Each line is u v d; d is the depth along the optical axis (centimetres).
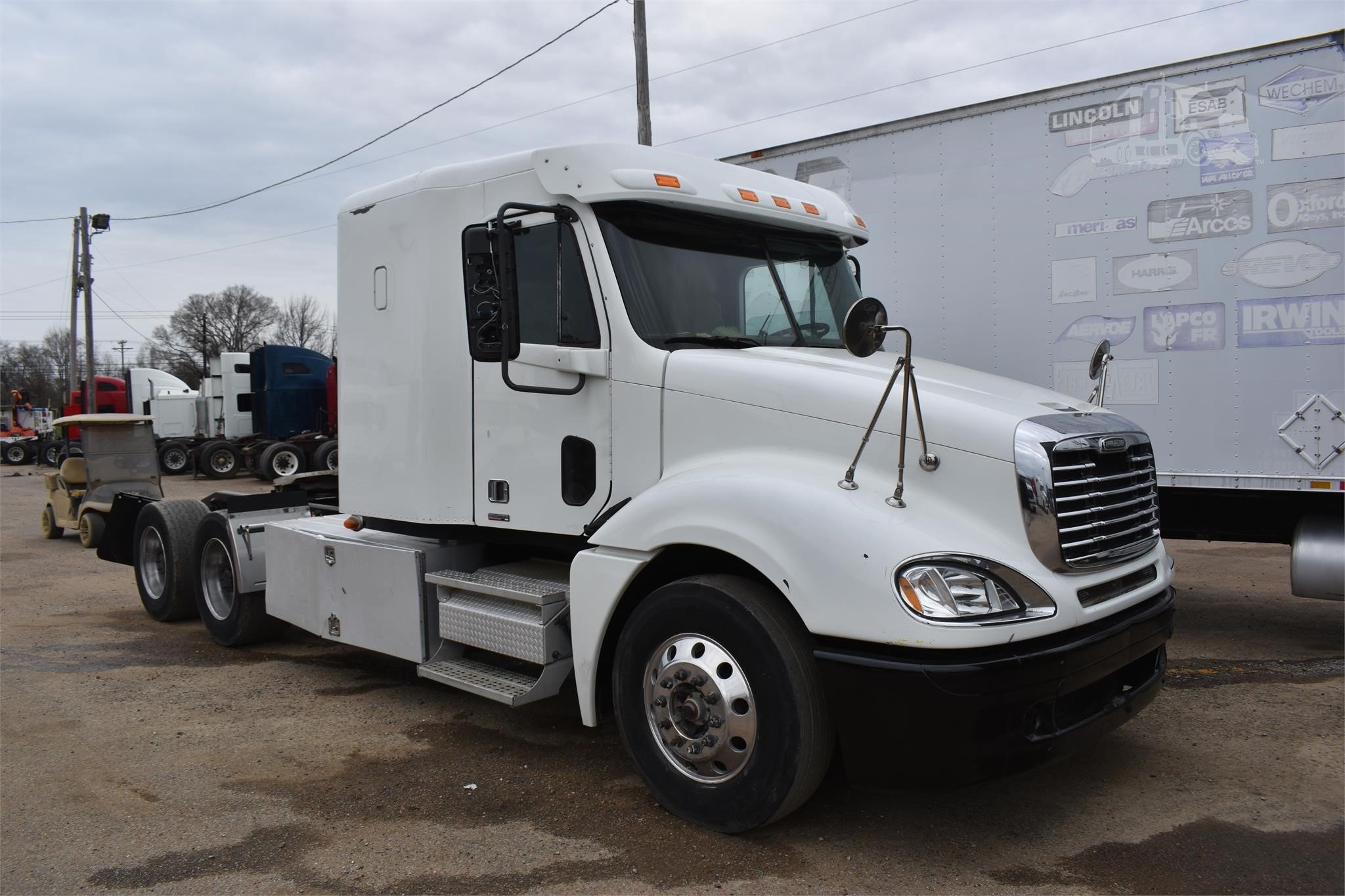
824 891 325
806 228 494
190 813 400
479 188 470
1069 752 337
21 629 763
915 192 715
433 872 345
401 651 501
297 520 652
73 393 3647
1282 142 575
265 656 669
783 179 504
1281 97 574
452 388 483
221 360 2545
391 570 507
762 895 323
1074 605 330
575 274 430
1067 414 372
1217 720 496
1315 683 561
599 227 421
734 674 352
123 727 512
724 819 356
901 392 360
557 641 429
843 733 325
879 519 325
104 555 875
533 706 544
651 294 421
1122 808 389
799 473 357
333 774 441
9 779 440
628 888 329
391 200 508
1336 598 584
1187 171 606
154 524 782
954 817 381
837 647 324
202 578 716
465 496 482
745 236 467
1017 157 669
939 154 702
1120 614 363
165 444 2672
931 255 709
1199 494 645
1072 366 656
